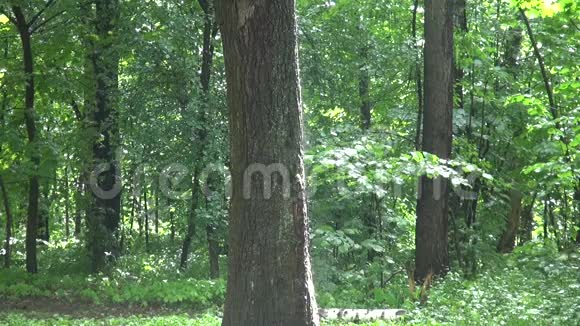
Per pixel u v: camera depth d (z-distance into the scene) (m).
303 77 16.28
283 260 6.84
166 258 19.59
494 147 17.05
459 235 14.91
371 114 18.95
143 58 15.34
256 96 6.74
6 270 16.39
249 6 6.66
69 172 23.36
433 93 13.62
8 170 16.72
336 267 14.70
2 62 17.72
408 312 10.66
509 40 17.55
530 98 13.33
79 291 14.52
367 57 17.03
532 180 16.19
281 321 6.81
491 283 11.76
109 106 16.66
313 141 14.14
